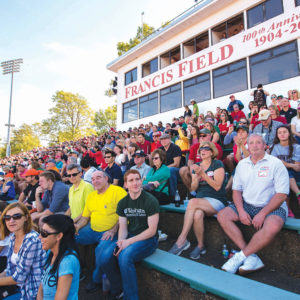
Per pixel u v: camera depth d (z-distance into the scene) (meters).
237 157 3.89
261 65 9.11
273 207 2.21
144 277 2.27
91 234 2.89
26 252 1.96
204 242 2.77
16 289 2.13
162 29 12.51
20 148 48.59
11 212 2.15
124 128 15.65
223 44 10.33
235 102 8.87
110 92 32.91
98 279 2.44
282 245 2.19
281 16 8.52
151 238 2.33
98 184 2.82
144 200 2.38
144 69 14.73
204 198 2.76
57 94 45.53
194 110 10.43
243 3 9.73
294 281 1.96
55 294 1.60
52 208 3.67
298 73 8.07
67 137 44.81
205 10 10.70
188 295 1.87
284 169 2.30
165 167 3.55
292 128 4.39
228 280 1.80
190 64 11.70
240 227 2.51
